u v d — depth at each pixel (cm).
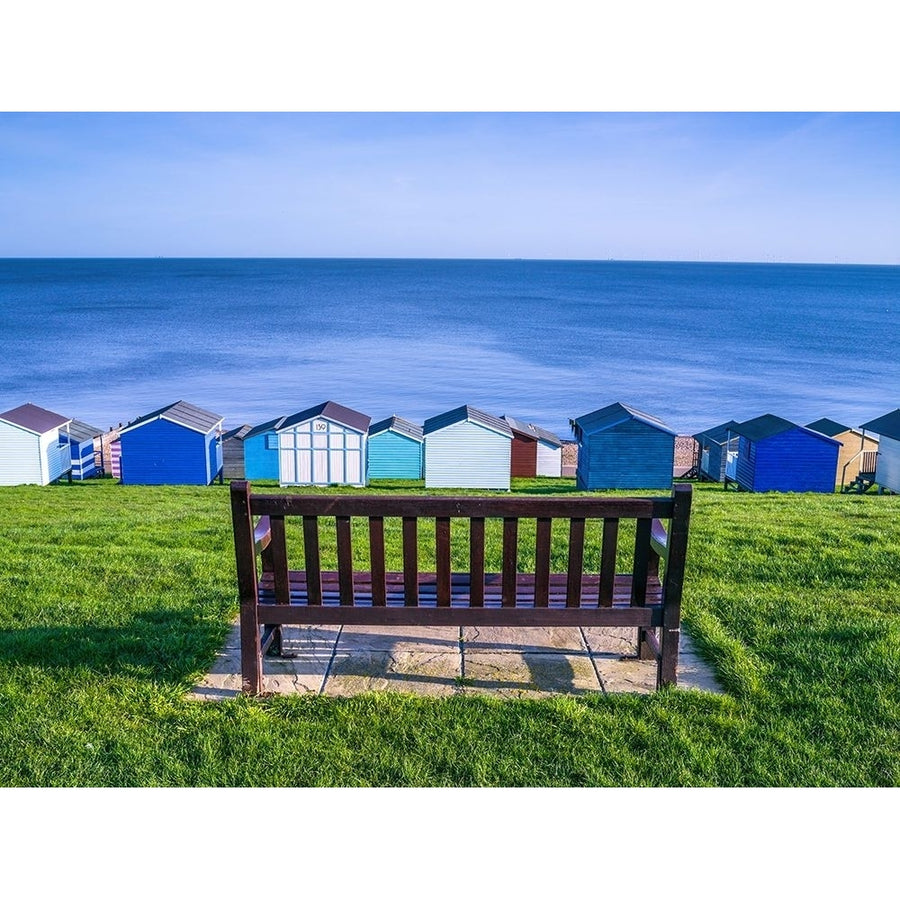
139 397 6988
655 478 3161
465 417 3206
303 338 11700
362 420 3434
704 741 502
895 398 7244
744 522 1215
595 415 3381
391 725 516
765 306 18500
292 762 481
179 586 811
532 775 473
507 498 524
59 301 18075
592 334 12469
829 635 656
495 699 552
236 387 7612
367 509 527
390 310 16712
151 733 508
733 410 6631
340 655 632
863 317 15912
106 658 611
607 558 542
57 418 3469
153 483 3297
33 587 812
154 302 18075
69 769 474
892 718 523
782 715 530
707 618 689
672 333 12738
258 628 554
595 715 529
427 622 549
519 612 548
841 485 3591
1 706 538
